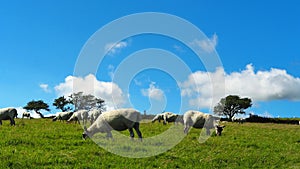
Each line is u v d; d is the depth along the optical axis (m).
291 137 31.59
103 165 18.45
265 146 25.70
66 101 109.44
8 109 35.94
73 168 17.78
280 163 20.98
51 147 22.12
